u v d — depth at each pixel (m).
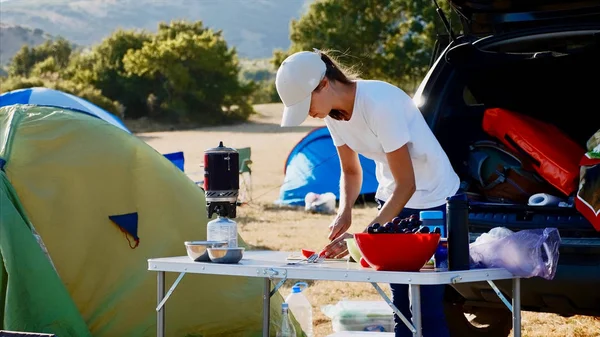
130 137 4.89
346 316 4.95
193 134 37.25
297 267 3.04
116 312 4.45
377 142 3.44
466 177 4.46
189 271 3.26
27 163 4.48
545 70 4.53
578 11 4.26
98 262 4.51
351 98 3.32
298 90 3.22
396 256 2.94
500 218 3.86
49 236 4.41
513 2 4.32
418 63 38.97
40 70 55.75
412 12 39.19
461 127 4.52
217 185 3.50
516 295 3.22
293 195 14.11
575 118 4.70
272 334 4.64
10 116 4.68
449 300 4.24
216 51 48.12
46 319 4.09
